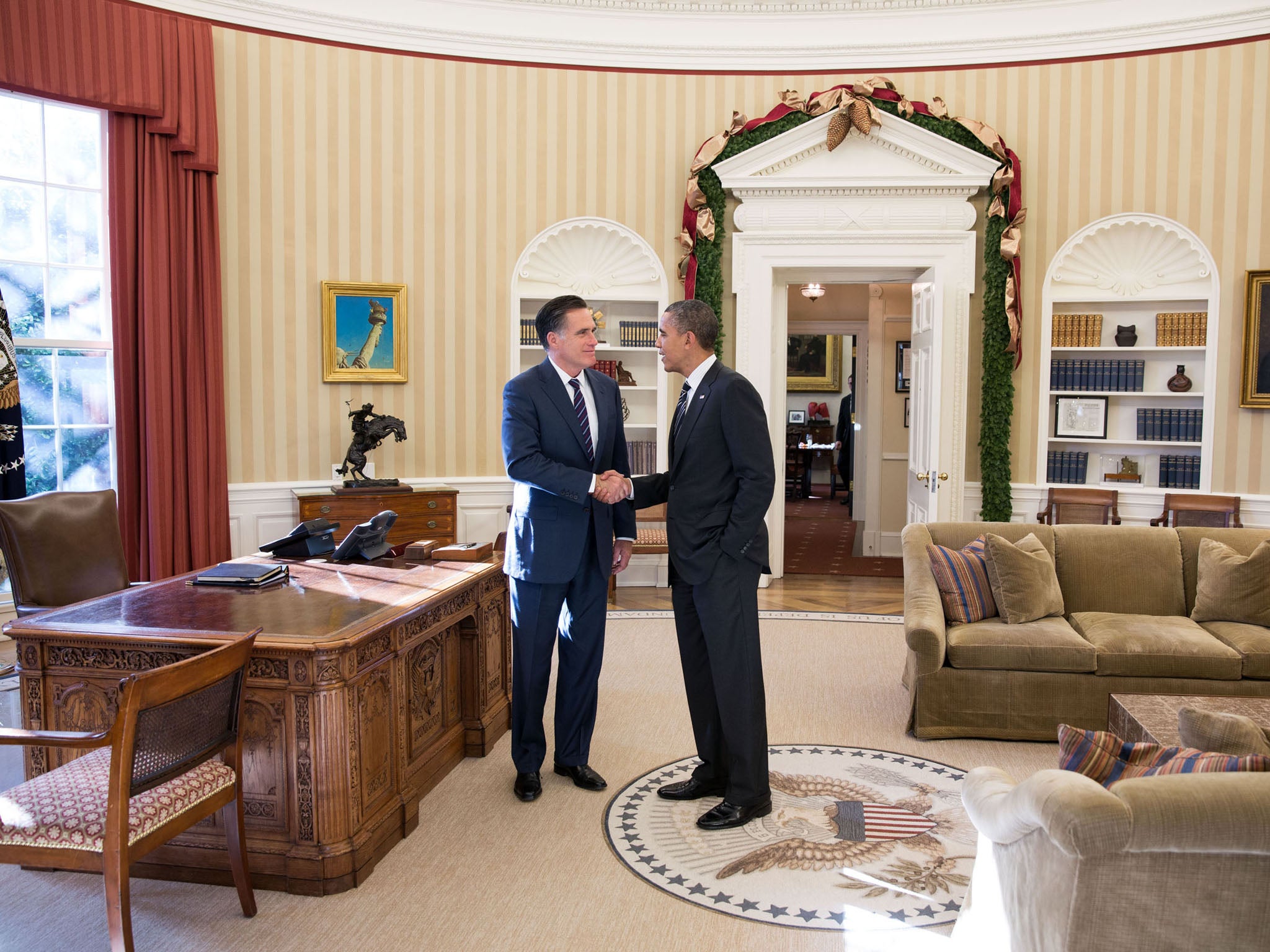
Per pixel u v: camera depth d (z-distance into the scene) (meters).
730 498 3.33
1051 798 1.73
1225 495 6.91
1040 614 4.52
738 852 3.19
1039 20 7.09
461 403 7.25
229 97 6.54
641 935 2.69
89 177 6.23
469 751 4.08
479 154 7.16
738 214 7.30
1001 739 4.26
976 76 7.22
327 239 6.89
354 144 6.92
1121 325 7.26
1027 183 7.19
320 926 2.73
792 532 10.86
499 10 7.10
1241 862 1.65
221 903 2.86
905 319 9.13
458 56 7.10
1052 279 7.20
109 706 2.97
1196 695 3.90
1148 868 1.67
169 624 2.98
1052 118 7.13
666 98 7.33
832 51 7.26
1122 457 7.38
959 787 3.74
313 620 3.04
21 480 5.69
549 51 7.20
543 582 3.52
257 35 6.61
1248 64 6.77
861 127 6.98
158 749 2.42
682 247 7.38
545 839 3.29
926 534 5.00
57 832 2.35
